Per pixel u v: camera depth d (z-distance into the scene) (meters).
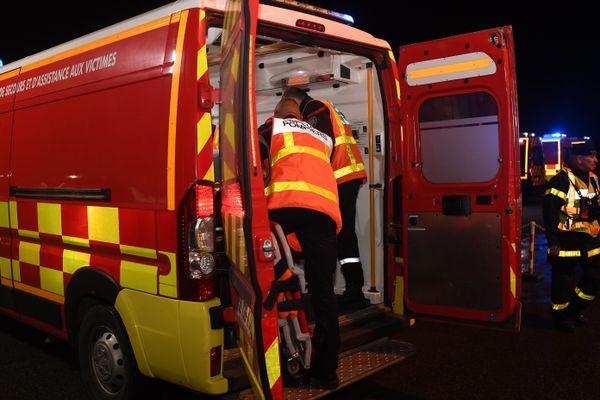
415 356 4.42
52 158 3.63
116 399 3.32
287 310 2.95
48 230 3.70
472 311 3.83
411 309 4.09
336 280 4.69
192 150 2.76
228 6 2.66
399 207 4.16
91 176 3.32
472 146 3.79
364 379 3.96
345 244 4.27
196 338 2.77
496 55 3.62
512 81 3.65
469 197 3.79
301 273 2.94
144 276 2.99
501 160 3.67
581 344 4.69
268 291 2.42
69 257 3.52
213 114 5.14
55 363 4.36
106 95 3.23
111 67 3.22
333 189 3.38
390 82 4.11
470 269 3.82
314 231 3.25
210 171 2.79
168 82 2.87
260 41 4.20
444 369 4.15
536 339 4.83
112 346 3.31
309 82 4.51
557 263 5.04
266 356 2.40
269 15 3.23
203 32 2.81
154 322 2.95
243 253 2.43
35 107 3.82
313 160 3.35
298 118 3.84
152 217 2.93
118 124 3.14
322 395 3.08
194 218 2.76
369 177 4.43
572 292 5.16
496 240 3.71
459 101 3.82
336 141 4.14
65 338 3.70
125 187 3.10
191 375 2.82
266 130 3.35
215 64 4.74
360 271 4.29
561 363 4.26
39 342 4.87
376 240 4.40
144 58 3.02
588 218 4.95
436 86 3.86
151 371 3.04
